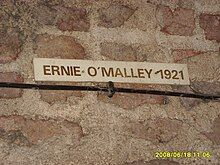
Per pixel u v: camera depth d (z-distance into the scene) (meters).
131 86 1.60
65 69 1.55
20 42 1.56
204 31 1.76
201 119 1.62
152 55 1.67
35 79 1.51
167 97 1.62
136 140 1.53
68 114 1.51
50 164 1.43
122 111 1.56
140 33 1.69
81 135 1.49
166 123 1.58
